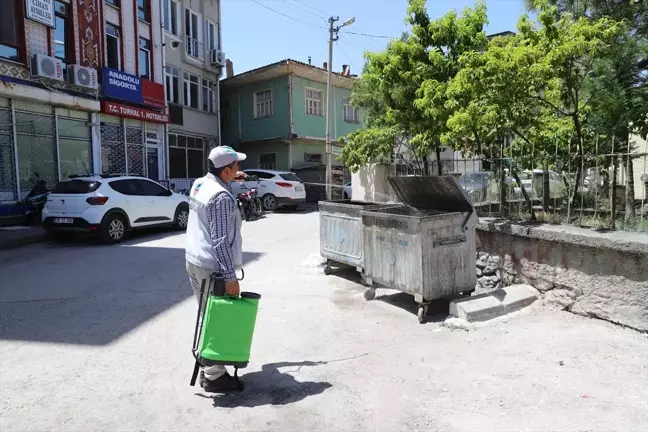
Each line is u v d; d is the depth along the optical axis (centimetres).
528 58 511
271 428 294
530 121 579
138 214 1124
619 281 437
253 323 335
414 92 887
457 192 514
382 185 870
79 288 651
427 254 480
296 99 2295
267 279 684
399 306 541
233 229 335
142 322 501
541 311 490
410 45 880
